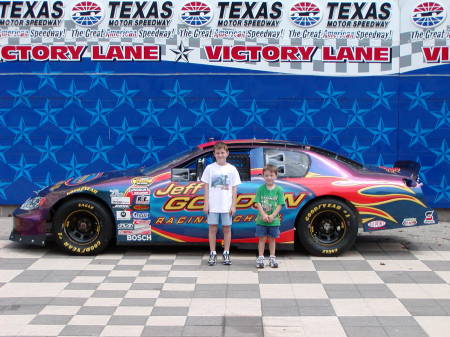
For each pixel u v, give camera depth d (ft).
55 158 31.71
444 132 31.19
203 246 25.81
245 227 23.20
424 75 31.12
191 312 17.38
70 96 31.53
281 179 23.45
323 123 31.45
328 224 23.86
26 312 17.38
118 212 23.38
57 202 23.71
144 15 31.27
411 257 23.91
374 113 31.32
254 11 31.17
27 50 31.42
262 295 18.98
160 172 23.71
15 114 31.60
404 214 23.63
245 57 31.35
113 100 31.55
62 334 15.71
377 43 31.14
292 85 31.37
